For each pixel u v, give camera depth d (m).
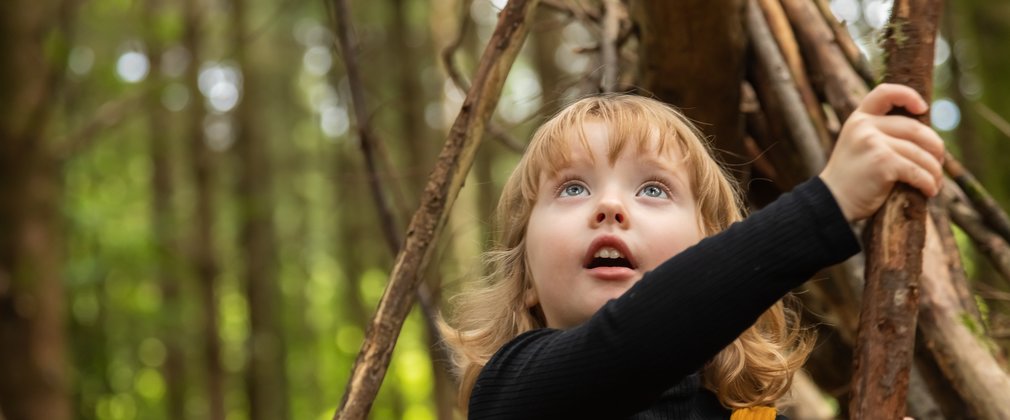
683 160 1.52
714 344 1.25
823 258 1.24
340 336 17.42
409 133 9.60
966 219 2.08
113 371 11.73
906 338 1.23
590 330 1.30
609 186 1.48
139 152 14.74
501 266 1.69
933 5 1.29
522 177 1.61
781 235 1.25
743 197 2.10
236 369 16.39
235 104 13.93
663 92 2.29
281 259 16.64
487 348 1.67
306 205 16.66
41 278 6.89
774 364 1.59
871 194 1.24
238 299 16.50
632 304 1.28
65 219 9.34
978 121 4.84
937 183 1.24
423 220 1.70
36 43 7.01
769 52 2.21
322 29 14.70
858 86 2.13
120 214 11.89
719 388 1.54
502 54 1.74
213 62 13.78
